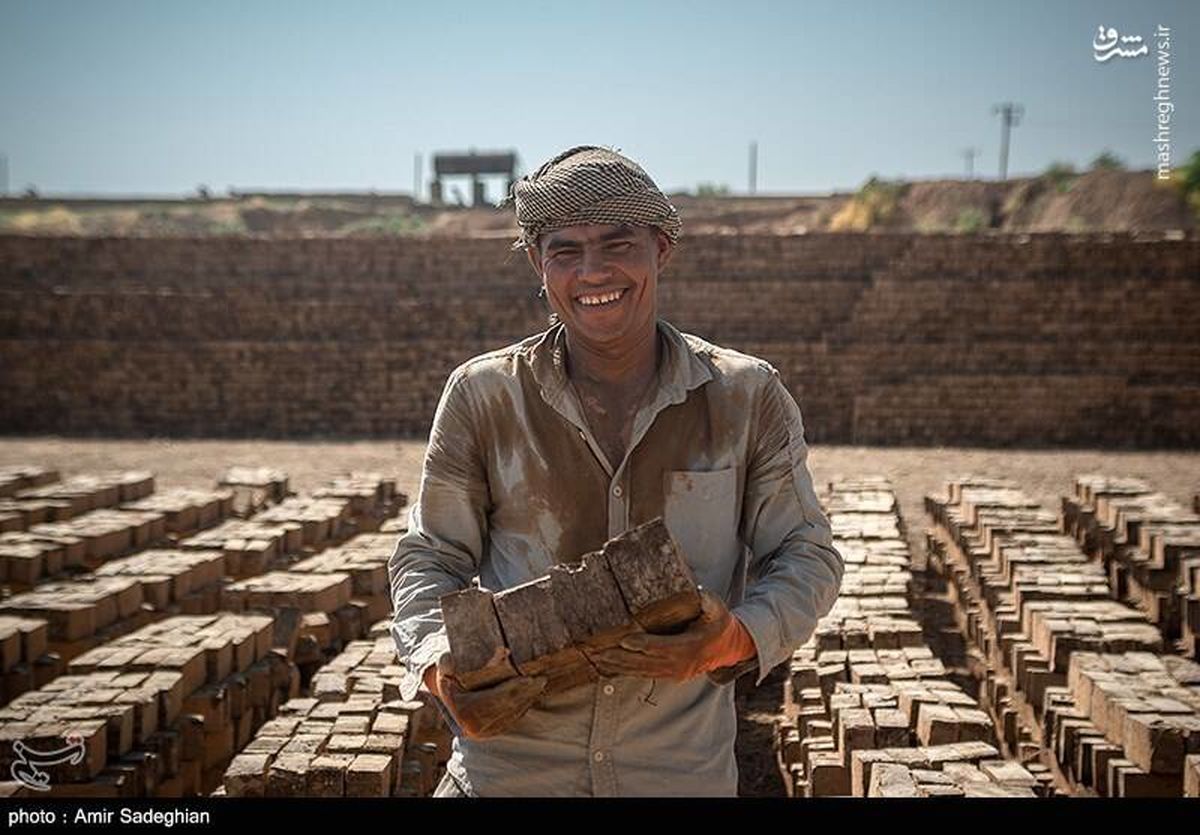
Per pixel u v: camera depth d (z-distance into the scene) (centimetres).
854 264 2908
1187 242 2769
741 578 317
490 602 271
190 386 2812
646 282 298
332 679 736
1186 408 2566
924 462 2311
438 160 5731
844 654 787
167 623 838
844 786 637
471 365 310
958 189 4719
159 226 5469
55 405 2823
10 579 1033
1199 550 1106
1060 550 1102
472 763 306
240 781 586
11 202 5725
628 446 303
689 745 302
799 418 317
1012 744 799
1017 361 2691
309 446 2595
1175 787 610
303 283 3053
